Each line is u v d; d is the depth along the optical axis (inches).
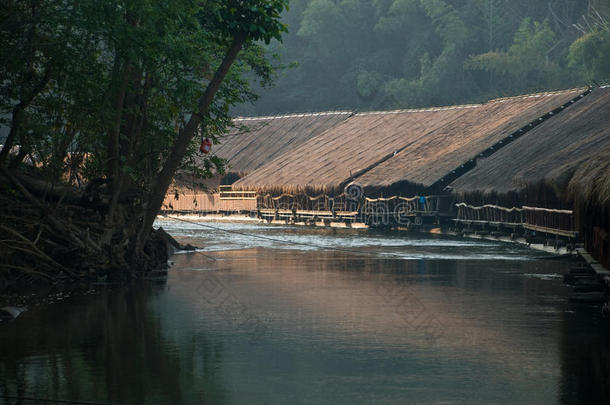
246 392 678.5
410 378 725.9
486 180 3201.3
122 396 666.8
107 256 1572.3
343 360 801.6
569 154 2551.7
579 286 1286.9
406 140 4626.0
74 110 1546.5
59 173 1635.1
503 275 1631.4
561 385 698.8
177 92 1605.6
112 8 1407.5
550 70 6993.1
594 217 1526.8
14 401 652.1
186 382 712.4
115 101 1624.0
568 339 909.2
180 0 1467.8
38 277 1536.7
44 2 1438.2
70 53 1444.4
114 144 1633.9
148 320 1055.0
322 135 5408.5
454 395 666.8
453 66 7455.7
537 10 7726.4
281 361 797.9
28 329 985.5
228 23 1584.6
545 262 1967.3
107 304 1213.7
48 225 1572.3
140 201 1743.4
